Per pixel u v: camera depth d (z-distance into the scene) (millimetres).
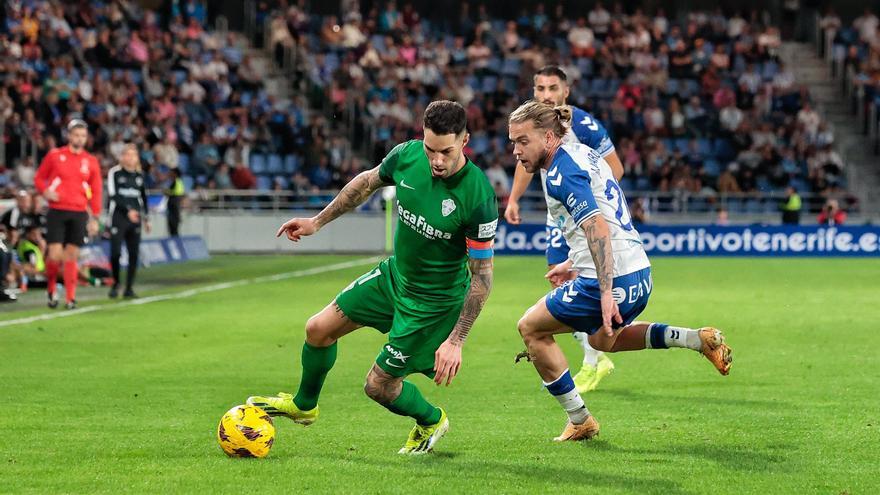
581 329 8523
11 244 23594
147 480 7461
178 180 34875
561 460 8109
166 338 15859
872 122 46781
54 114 35312
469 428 9516
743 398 11023
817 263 34750
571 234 8477
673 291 24125
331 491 7168
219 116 40219
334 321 8266
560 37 49312
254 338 15906
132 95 38344
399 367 8062
